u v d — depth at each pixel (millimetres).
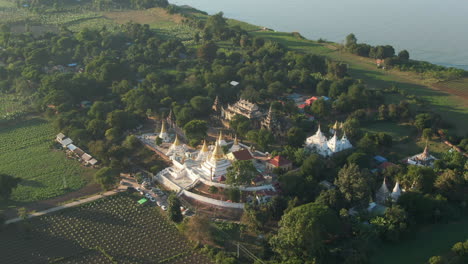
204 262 194500
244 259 194500
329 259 192000
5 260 193625
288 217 195000
